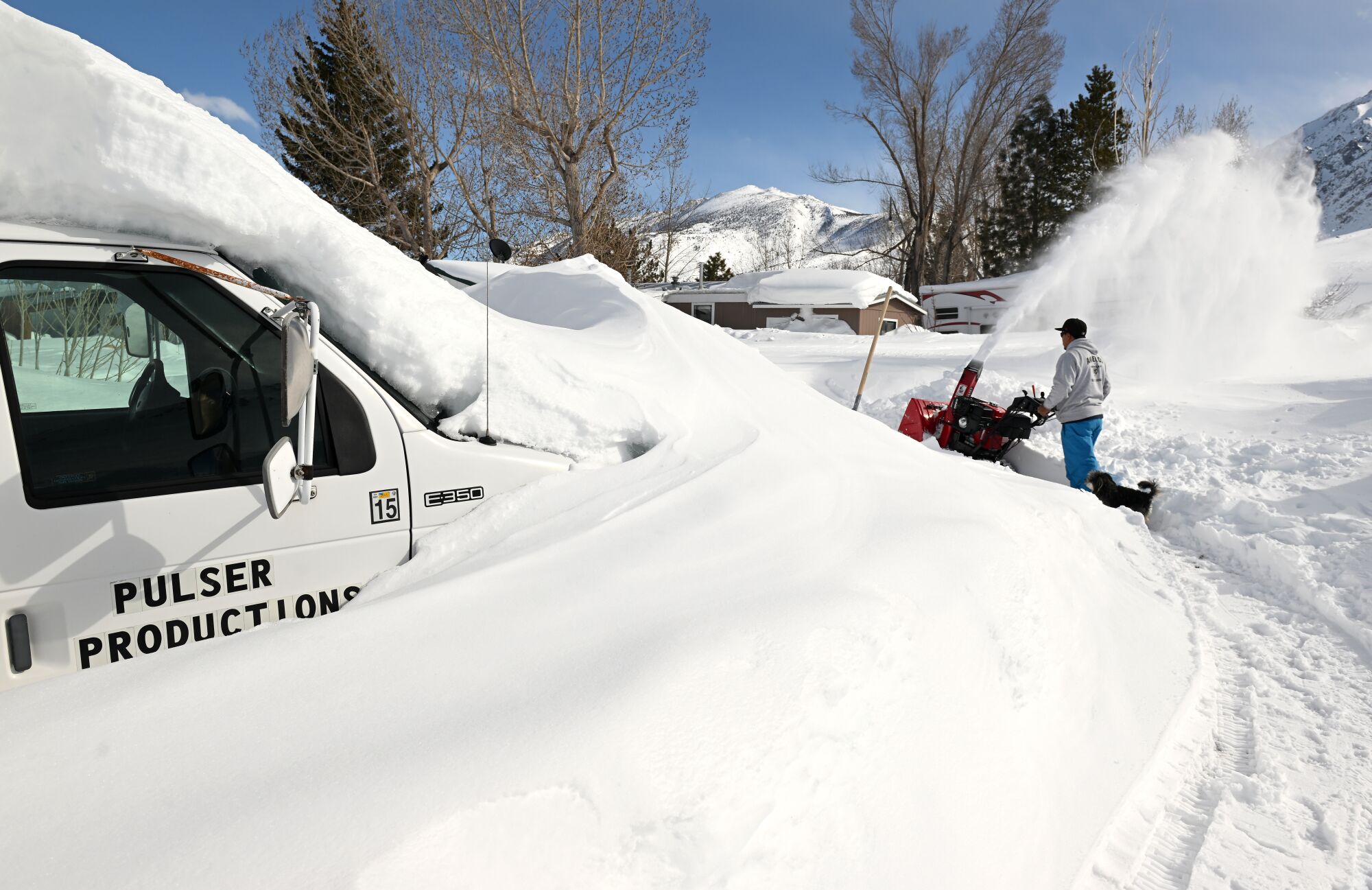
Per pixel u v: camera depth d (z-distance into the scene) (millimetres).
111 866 1165
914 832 1818
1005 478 4758
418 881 1184
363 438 2176
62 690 1574
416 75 27734
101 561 1811
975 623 2543
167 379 2016
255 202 2117
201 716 1492
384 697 1582
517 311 5574
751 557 2365
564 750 1444
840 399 11922
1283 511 6086
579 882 1316
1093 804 2381
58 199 1904
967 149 47562
